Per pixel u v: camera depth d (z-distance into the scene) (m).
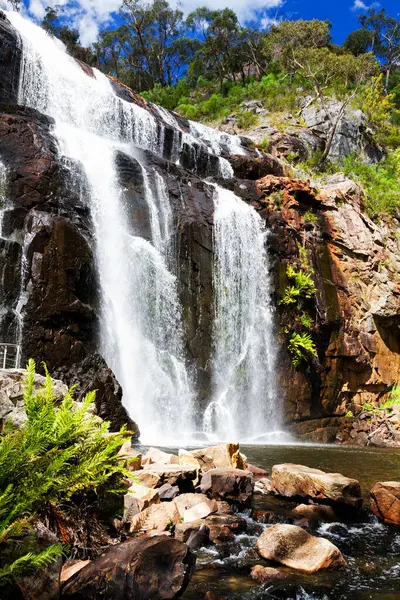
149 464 7.84
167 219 20.80
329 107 42.00
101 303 16.86
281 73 51.75
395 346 27.00
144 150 23.00
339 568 5.33
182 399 18.83
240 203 24.16
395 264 27.72
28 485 3.96
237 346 21.30
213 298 21.02
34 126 18.72
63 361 14.50
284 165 33.19
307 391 22.69
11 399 5.26
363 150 41.38
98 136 23.39
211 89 56.19
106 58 64.00
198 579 4.82
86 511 4.71
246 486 7.48
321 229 25.91
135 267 18.81
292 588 4.73
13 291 14.41
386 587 4.88
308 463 12.40
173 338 19.33
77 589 3.84
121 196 19.80
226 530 5.96
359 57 45.25
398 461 13.70
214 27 57.97
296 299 23.20
